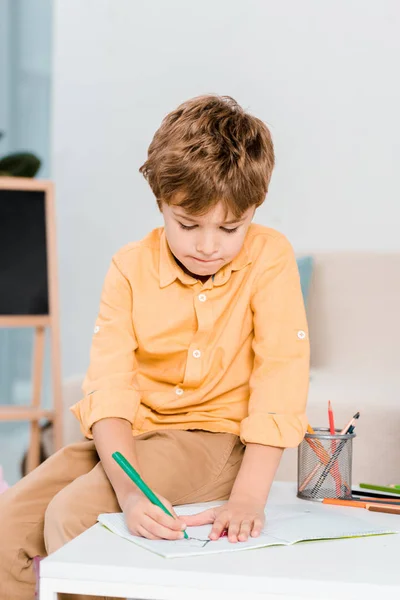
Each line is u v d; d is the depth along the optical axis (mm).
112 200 3289
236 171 1194
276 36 3014
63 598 1021
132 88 3248
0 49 3488
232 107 1320
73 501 1182
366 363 2449
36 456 2582
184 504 1310
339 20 2938
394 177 2883
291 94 2992
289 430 1232
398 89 2879
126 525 1032
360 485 1383
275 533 999
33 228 2619
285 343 1333
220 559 889
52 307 2611
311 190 2963
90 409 1287
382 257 2549
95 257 3312
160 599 841
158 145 1293
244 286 1386
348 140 2928
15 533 1298
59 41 3328
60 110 3336
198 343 1374
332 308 2535
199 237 1217
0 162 2764
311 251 2652
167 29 3184
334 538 991
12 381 3445
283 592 820
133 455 1244
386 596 803
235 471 1350
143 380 1425
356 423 1990
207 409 1391
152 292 1400
